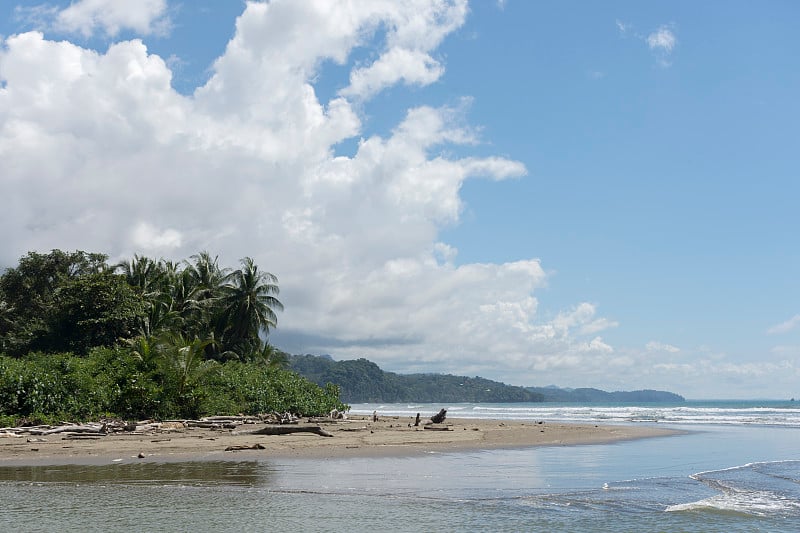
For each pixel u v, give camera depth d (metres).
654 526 9.53
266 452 18.91
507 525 9.55
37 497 11.52
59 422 24.78
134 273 51.53
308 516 10.10
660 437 28.50
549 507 10.98
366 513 10.37
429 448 21.11
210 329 53.66
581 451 21.06
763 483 13.88
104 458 17.17
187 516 10.02
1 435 21.30
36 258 55.28
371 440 23.14
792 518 10.13
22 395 25.39
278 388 37.59
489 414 76.19
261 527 9.32
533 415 68.25
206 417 30.28
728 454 20.59
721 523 9.77
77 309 43.31
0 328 51.88
